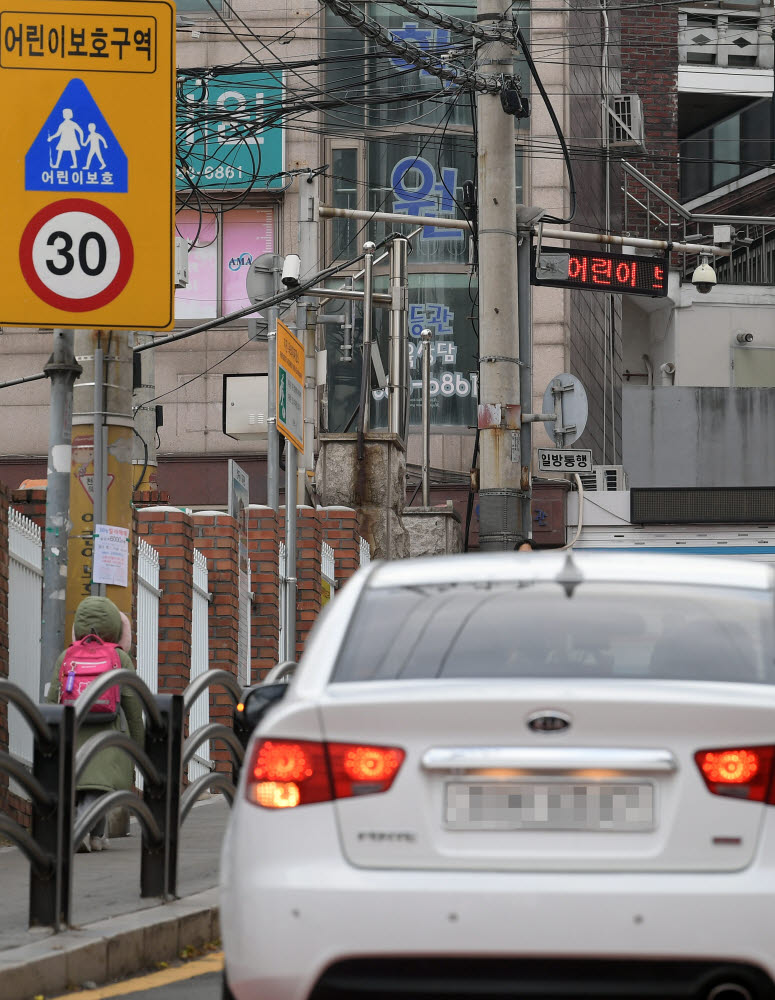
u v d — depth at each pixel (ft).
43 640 110.32
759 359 386.11
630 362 400.88
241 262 317.42
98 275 107.96
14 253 107.65
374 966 44.68
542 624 51.57
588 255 196.24
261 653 180.45
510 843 45.03
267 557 181.78
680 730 45.24
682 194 470.39
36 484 183.83
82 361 120.67
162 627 151.43
